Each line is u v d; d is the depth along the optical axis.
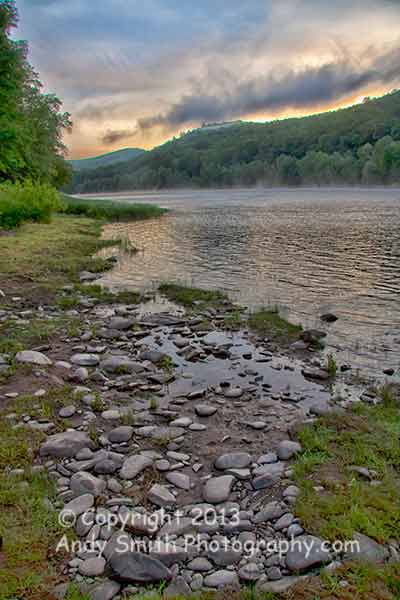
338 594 2.59
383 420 5.03
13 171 33.69
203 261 17.19
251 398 5.84
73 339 8.22
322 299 11.27
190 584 2.73
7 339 7.99
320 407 5.41
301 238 22.41
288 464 4.13
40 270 14.79
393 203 47.44
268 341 8.27
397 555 2.89
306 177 133.00
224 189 149.62
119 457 4.25
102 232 27.38
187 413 5.37
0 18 23.70
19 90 25.61
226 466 4.09
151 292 12.34
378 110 172.88
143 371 6.73
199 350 7.74
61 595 2.62
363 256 17.03
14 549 2.95
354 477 3.81
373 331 8.76
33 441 4.46
